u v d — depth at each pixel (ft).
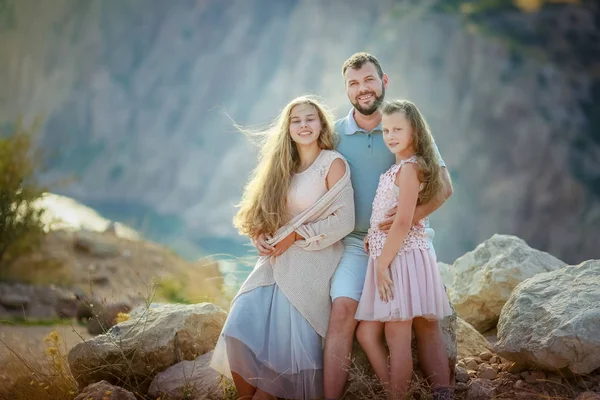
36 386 17.51
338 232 16.60
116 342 17.67
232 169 239.71
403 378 15.64
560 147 184.14
